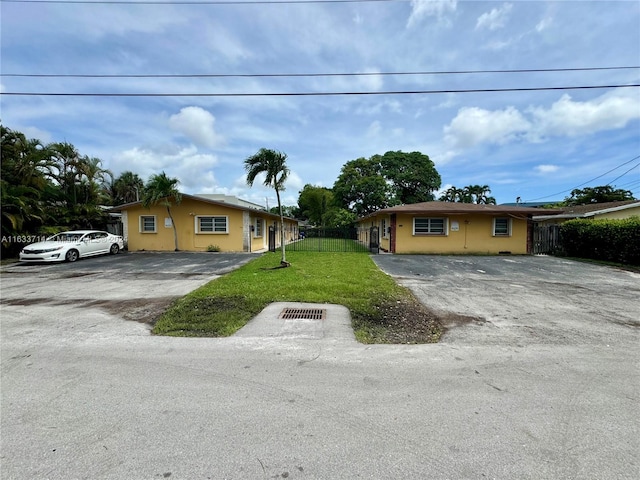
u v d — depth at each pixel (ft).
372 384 10.29
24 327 16.02
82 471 6.48
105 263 41.52
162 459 6.85
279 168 35.40
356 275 30.25
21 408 8.76
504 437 7.63
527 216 54.19
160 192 53.06
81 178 60.54
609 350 13.24
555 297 22.91
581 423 8.21
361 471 6.53
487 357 12.52
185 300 20.93
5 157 50.70
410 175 120.67
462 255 52.39
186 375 10.87
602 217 60.23
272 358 12.34
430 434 7.74
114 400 9.22
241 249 57.52
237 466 6.66
